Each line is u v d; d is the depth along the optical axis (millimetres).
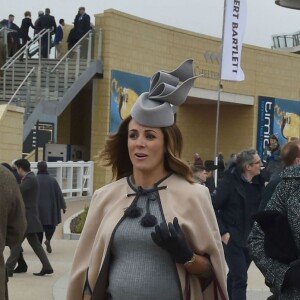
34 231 11977
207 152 40469
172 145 4176
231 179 8414
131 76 32750
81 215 19500
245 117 39625
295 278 3969
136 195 4129
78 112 36562
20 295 10391
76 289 4254
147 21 33562
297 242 4047
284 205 4145
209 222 4070
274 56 40125
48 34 31828
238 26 21984
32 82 28625
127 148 4406
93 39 31406
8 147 24438
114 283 4004
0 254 5531
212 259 4051
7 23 32344
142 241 3975
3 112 24031
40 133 28312
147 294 3930
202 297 4102
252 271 12711
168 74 4277
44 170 14289
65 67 29000
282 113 40531
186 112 40688
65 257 14227
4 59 28094
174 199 4078
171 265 3967
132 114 4203
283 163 7449
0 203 5496
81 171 28531
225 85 37875
